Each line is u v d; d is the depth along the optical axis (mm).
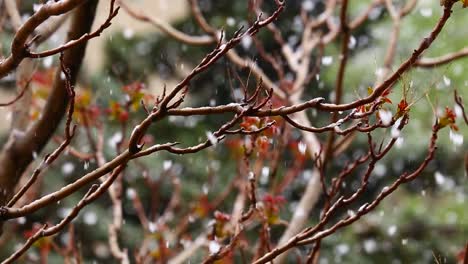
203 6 11094
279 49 10664
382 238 9867
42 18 2412
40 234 2590
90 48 11016
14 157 3680
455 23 9203
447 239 9758
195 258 6438
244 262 3676
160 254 4840
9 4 4402
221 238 3756
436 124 2771
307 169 7758
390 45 5094
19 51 2471
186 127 10852
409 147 9727
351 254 9875
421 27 9336
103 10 9578
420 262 9773
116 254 4570
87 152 7980
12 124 3863
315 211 9305
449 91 8594
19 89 3955
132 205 10219
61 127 8805
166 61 10391
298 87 5152
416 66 4535
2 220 2523
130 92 4477
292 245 2705
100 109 5023
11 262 2590
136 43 11031
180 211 8250
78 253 4613
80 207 2557
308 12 10281
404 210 9914
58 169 9523
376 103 2428
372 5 5414
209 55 2441
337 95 4539
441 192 10039
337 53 9906
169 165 5090
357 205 10375
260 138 3373
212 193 9898
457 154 9656
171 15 11250
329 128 2398
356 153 10016
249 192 3727
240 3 10945
